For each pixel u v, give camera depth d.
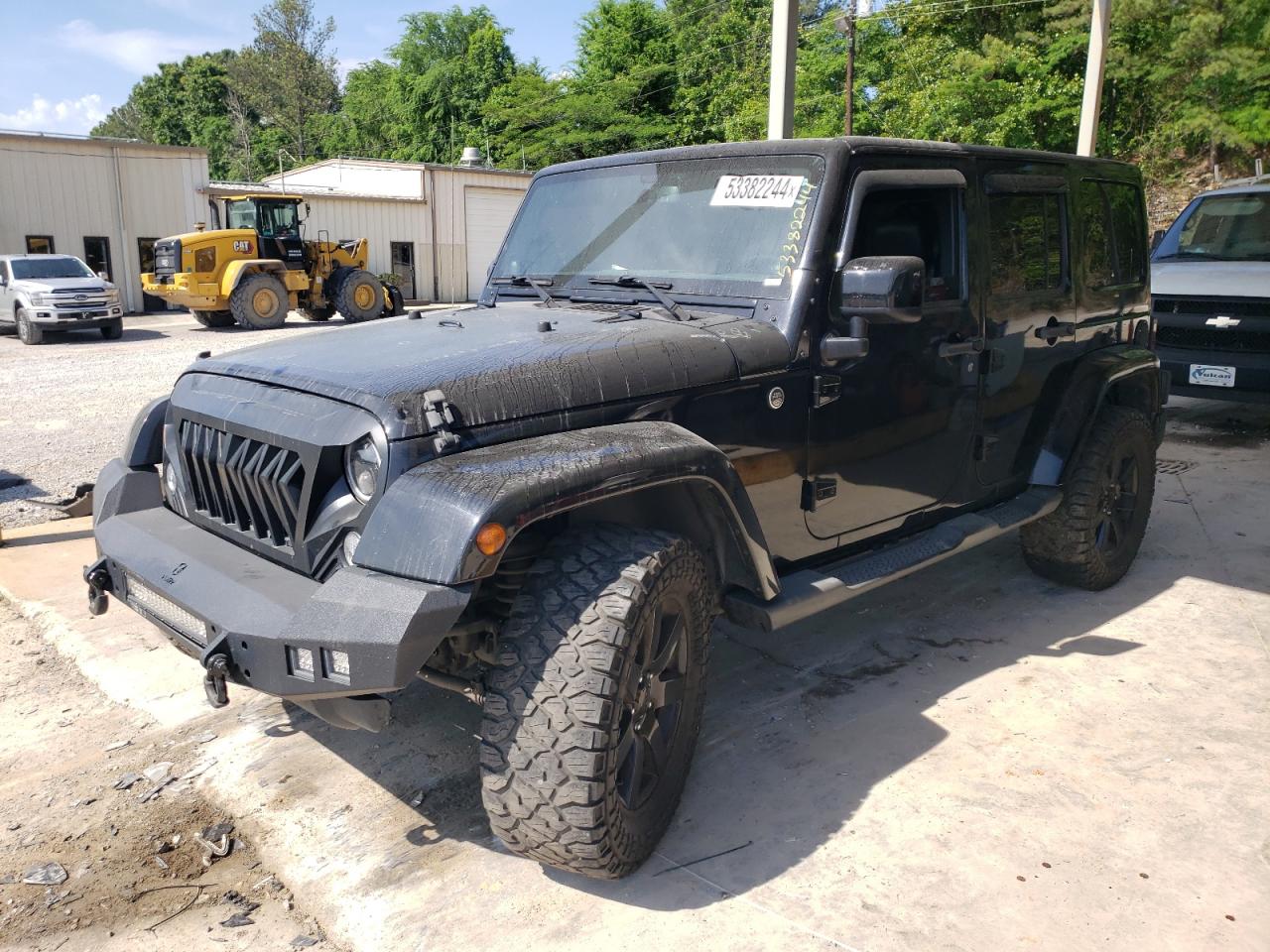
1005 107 27.78
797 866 2.63
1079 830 2.79
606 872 2.41
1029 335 4.00
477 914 2.45
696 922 2.41
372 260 28.94
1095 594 4.65
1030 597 4.62
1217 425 8.58
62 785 3.04
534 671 2.28
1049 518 4.41
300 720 3.45
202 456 2.78
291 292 20.55
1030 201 4.01
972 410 3.77
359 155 68.75
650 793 2.58
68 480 7.07
